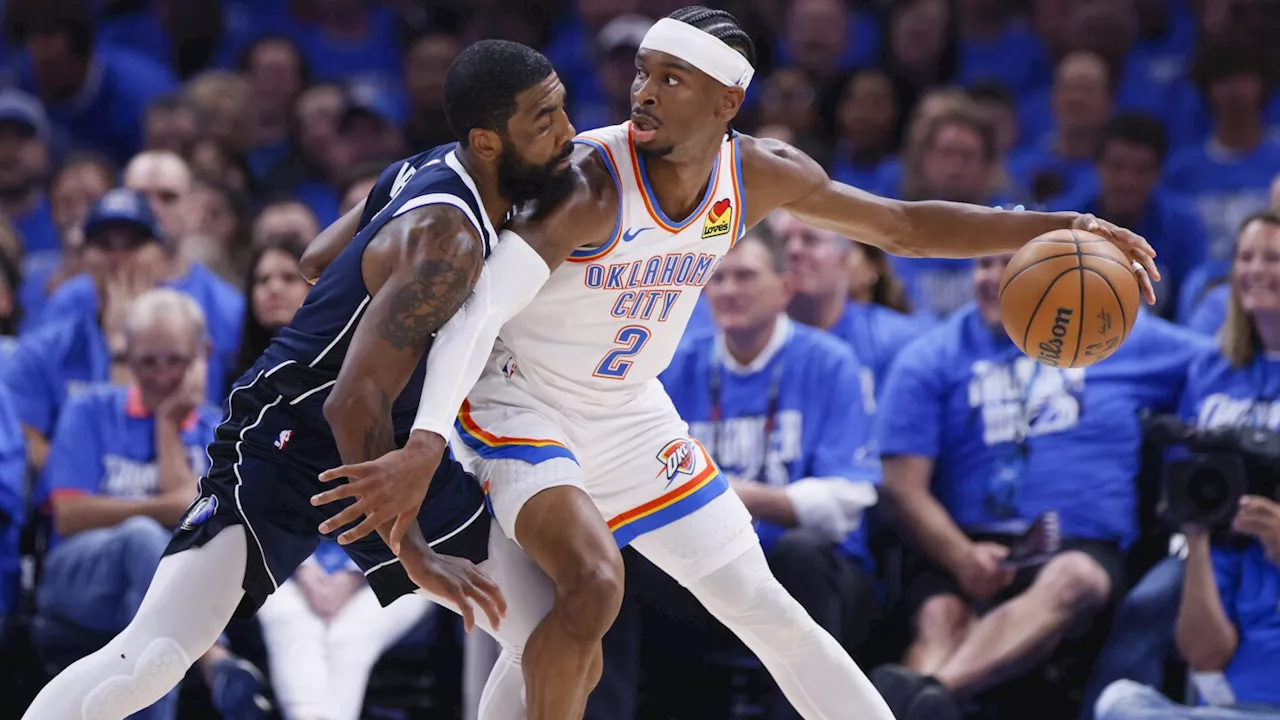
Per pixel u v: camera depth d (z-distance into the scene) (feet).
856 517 58.65
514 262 38.34
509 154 38.42
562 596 39.17
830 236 66.39
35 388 68.18
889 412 61.82
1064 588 56.95
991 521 60.39
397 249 37.19
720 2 105.29
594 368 42.24
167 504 60.08
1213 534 56.24
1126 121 80.43
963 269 79.51
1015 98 102.42
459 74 38.42
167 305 61.21
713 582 43.75
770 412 60.23
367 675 58.03
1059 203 82.79
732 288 59.52
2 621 60.85
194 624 39.27
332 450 40.29
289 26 111.86
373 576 41.68
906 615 61.00
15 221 92.07
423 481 36.37
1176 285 80.33
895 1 105.70
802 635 44.11
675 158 39.99
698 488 43.86
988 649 56.54
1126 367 61.36
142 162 79.61
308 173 94.94
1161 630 56.24
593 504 40.45
